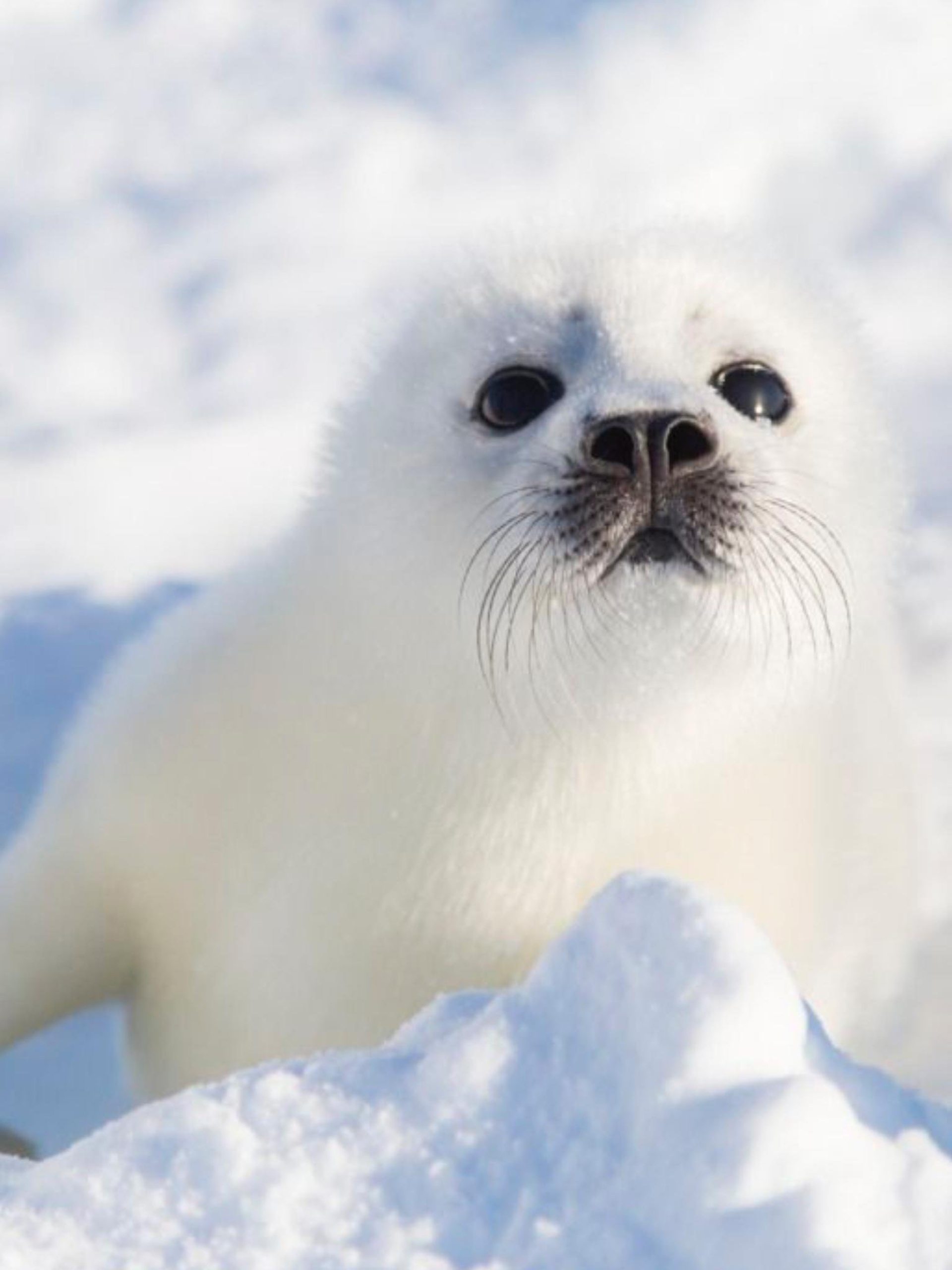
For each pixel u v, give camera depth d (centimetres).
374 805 1316
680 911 782
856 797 1402
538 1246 733
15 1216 768
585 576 1213
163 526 2716
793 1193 714
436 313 1370
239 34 3809
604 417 1220
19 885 1459
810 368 1335
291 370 3089
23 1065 1667
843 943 1377
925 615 2214
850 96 3547
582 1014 788
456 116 3634
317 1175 762
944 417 2800
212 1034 1398
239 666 1407
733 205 3384
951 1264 702
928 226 3303
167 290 3281
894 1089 790
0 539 2677
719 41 3669
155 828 1410
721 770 1290
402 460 1313
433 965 1304
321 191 3491
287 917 1339
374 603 1319
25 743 2197
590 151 3522
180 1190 766
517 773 1281
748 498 1230
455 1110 777
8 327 3189
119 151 3591
